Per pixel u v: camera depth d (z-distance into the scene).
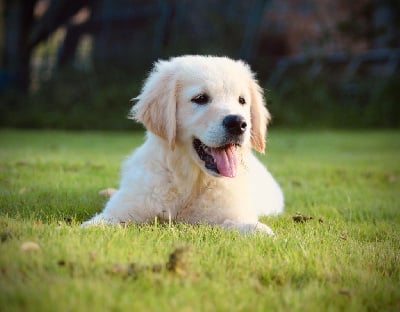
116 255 3.18
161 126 4.63
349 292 2.93
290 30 20.80
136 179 4.59
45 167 8.00
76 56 22.81
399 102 19.09
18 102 20.97
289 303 2.73
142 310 2.46
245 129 4.38
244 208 4.65
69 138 15.30
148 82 4.88
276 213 5.38
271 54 20.84
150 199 4.51
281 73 20.16
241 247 3.57
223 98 4.55
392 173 8.78
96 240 3.45
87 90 20.84
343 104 19.61
